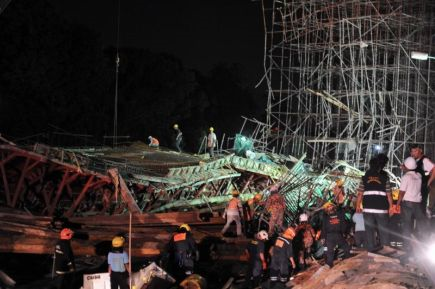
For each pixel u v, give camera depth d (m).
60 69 41.97
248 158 31.53
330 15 40.41
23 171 22.58
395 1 38.09
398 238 14.66
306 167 34.38
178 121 58.94
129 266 13.28
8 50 39.41
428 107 38.88
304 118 41.91
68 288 15.31
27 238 17.84
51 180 24.75
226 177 28.41
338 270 12.74
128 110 50.47
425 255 12.44
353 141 37.31
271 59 42.41
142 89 52.28
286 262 15.02
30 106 39.97
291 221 23.84
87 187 23.27
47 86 40.84
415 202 12.56
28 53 39.50
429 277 11.34
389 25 39.69
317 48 41.28
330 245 14.27
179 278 16.27
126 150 31.98
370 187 13.12
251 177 31.03
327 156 41.38
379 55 42.91
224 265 18.66
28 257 19.25
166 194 25.70
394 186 31.27
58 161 22.66
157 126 53.19
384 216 13.12
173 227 20.61
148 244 18.64
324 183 28.77
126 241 18.70
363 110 40.59
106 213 24.12
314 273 14.64
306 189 27.81
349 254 14.34
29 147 23.11
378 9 37.84
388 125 40.72
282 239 15.09
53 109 41.44
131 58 53.12
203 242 19.33
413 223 14.28
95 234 18.88
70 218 20.39
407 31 40.06
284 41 42.19
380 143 37.22
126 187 22.50
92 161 24.12
